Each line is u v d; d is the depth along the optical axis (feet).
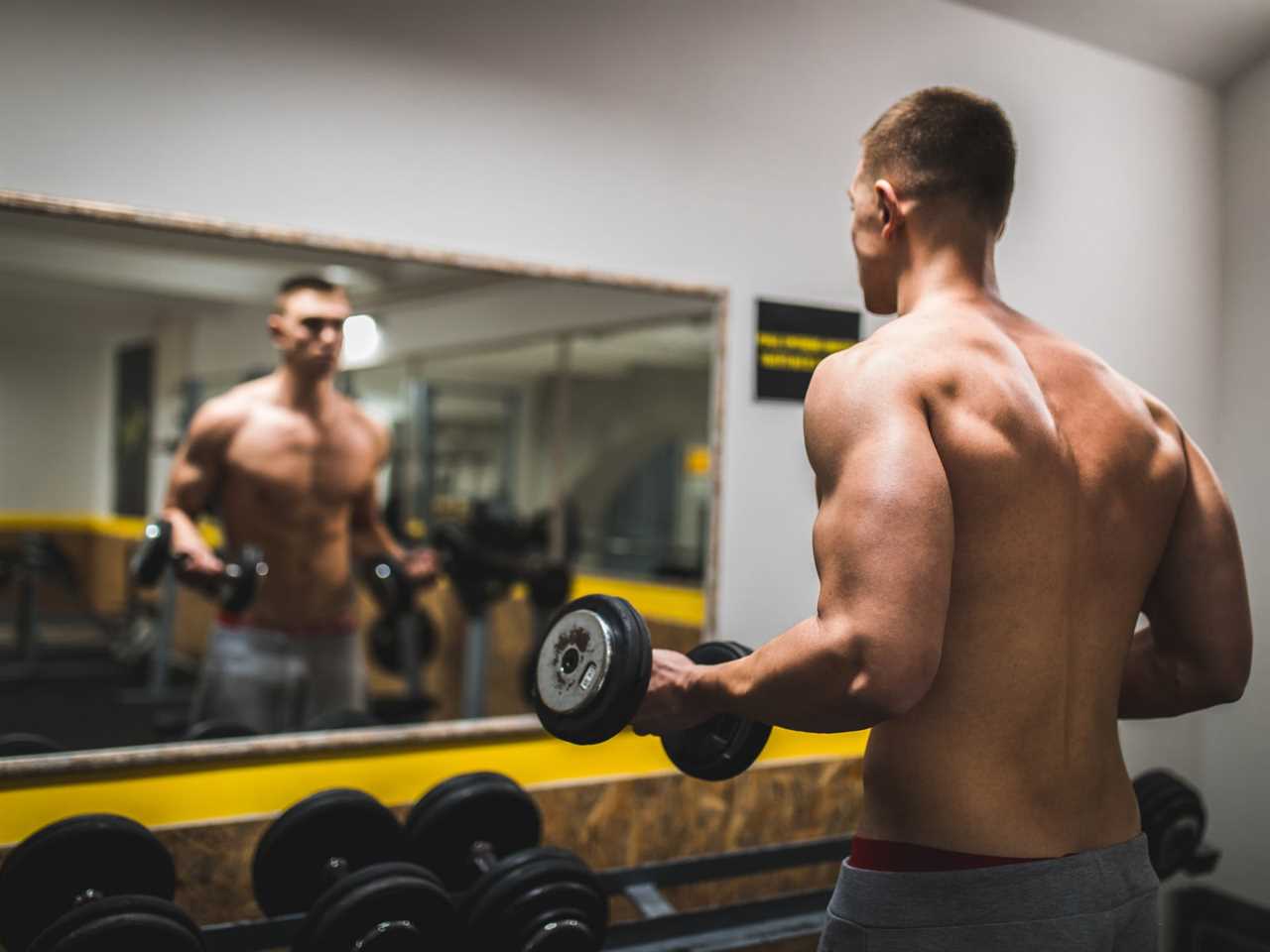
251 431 9.44
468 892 5.28
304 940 4.86
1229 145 9.41
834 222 7.85
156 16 5.68
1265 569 8.95
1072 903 2.85
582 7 6.85
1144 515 3.18
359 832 5.62
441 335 9.16
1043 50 8.54
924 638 2.53
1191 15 8.41
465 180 6.49
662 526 9.57
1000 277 8.23
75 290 10.54
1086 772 3.01
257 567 8.70
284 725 9.60
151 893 5.13
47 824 5.49
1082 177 8.68
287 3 5.99
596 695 3.01
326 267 8.40
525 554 11.39
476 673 11.54
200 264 7.88
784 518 7.76
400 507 11.51
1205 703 3.49
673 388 9.21
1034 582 2.92
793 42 7.62
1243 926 8.86
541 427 10.77
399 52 6.29
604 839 6.86
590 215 6.90
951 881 2.85
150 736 9.46
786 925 6.56
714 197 7.36
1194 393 9.27
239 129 5.88
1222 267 9.44
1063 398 3.13
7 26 5.36
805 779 7.61
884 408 2.77
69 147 5.50
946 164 3.20
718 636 7.50
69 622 16.63
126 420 13.91
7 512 16.37
